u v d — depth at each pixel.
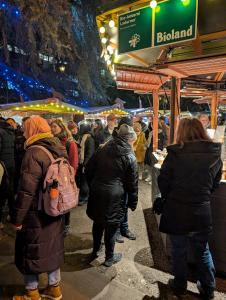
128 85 5.98
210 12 3.04
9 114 10.30
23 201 2.17
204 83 6.26
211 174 2.46
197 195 2.44
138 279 2.97
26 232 2.29
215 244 3.00
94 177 3.18
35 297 2.48
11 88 13.95
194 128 2.49
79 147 5.10
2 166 3.88
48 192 2.23
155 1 2.98
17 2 7.88
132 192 3.19
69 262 3.29
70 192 2.35
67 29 9.27
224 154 3.61
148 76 5.07
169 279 2.94
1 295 2.67
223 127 3.93
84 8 12.26
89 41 13.05
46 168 2.25
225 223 2.91
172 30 3.12
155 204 2.67
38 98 15.25
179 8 3.04
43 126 2.39
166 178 2.50
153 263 3.29
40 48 10.38
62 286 2.82
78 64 13.41
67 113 10.51
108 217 3.05
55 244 2.40
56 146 2.41
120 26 3.56
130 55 4.06
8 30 10.02
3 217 4.62
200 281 2.62
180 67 3.43
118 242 3.79
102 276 3.01
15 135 4.73
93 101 18.17
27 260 2.31
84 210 5.02
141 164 7.65
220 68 3.48
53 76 15.09
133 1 3.25
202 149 2.44
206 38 3.17
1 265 3.18
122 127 3.17
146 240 3.87
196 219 2.43
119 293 2.73
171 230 2.48
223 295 2.71
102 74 15.88
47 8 8.07
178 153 2.45
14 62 12.27
